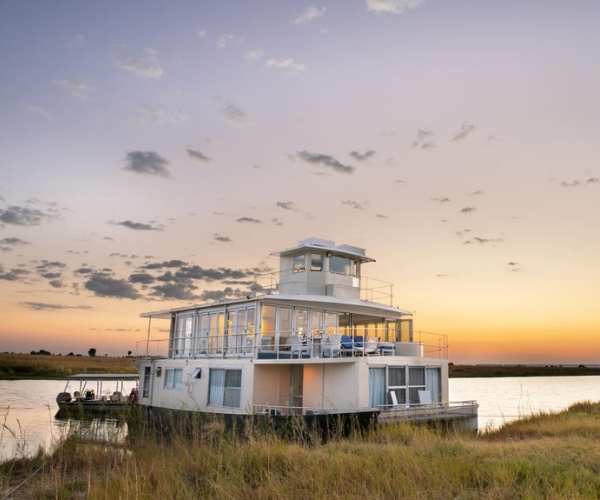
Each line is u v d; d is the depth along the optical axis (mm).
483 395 84125
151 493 10555
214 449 14312
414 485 10633
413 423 23484
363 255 33094
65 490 11484
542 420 27047
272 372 26266
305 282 31266
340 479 11008
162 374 31469
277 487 10500
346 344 27109
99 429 17078
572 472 11383
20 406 44156
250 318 28266
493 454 13984
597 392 98125
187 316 33688
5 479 12570
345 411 22406
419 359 27734
